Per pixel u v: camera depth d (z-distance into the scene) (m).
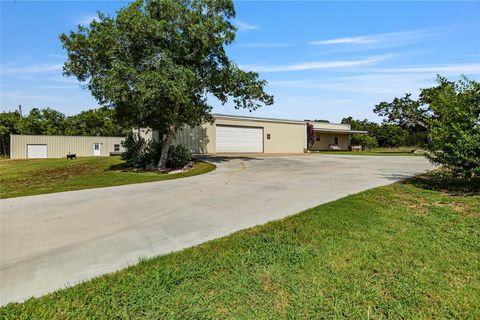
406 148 38.28
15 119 39.91
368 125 46.97
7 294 2.81
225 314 2.46
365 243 3.91
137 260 3.55
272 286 2.89
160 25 12.21
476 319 2.37
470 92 6.98
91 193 7.95
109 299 2.67
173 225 4.89
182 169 13.53
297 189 7.60
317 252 3.65
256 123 23.88
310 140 29.00
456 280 2.97
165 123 13.52
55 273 3.25
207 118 16.39
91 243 4.15
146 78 11.27
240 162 15.54
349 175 9.96
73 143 32.34
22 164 21.17
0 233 4.64
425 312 2.47
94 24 12.23
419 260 3.41
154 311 2.49
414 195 6.56
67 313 2.46
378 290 2.80
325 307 2.54
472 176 7.04
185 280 3.02
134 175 11.98
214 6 13.68
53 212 5.96
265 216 5.24
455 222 4.75
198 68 14.30
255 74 15.62
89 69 12.80
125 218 5.38
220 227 4.72
